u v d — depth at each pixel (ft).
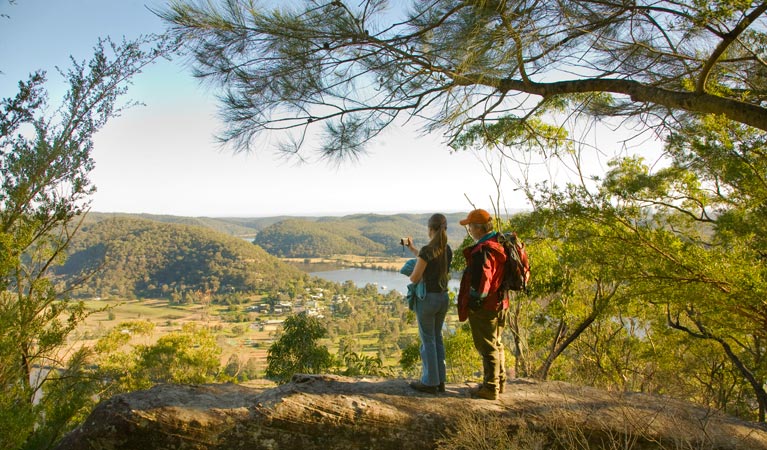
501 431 9.29
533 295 32.86
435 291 10.62
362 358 37.32
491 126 18.58
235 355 167.02
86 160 18.80
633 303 27.50
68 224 19.66
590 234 21.11
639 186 21.76
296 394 10.14
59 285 19.35
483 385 10.95
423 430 9.74
